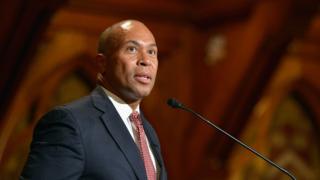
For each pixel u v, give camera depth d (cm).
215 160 1322
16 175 1231
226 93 1338
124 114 417
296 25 1241
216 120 1340
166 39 1396
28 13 1060
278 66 1288
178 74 1402
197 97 1405
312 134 1520
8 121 1180
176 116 1394
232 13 1358
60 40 1294
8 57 1090
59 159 373
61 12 1277
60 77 1302
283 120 1470
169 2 1383
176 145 1384
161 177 424
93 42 1321
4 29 1071
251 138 1349
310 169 1503
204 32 1434
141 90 413
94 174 379
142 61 412
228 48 1366
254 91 1305
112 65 415
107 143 390
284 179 1444
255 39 1296
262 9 1288
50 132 383
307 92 1474
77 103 405
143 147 415
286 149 1467
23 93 1242
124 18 1345
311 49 1444
